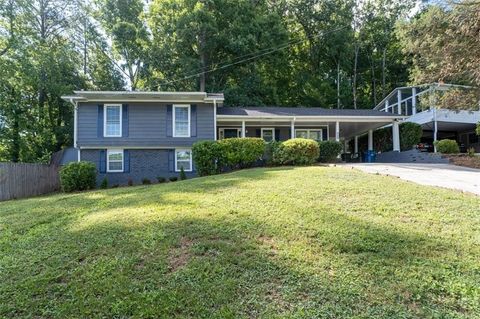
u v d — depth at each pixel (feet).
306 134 61.57
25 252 13.83
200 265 11.75
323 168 33.53
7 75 65.46
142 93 47.39
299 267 11.41
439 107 51.60
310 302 9.65
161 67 79.56
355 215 16.21
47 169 47.50
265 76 92.32
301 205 17.95
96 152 49.29
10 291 10.80
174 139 50.24
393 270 11.09
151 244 13.46
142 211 18.04
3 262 12.97
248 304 9.67
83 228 16.06
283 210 17.12
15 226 17.81
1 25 68.03
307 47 102.27
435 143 54.39
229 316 9.16
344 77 104.78
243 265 11.65
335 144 49.88
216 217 16.33
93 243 13.93
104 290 10.55
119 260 12.30
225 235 14.07
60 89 73.05
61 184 43.11
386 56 103.86
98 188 43.55
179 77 79.82
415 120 66.13
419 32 49.90
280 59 88.33
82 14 82.17
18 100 70.08
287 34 87.61
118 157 49.62
